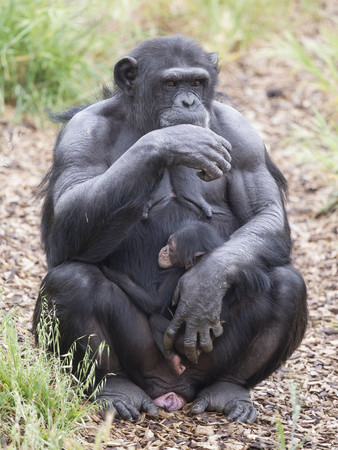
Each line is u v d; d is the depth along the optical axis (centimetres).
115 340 1198
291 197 2256
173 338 1185
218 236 1232
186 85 1258
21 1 2605
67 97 2614
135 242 1241
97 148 1252
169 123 1239
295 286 1227
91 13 2839
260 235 1223
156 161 1144
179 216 1258
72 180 1210
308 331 1620
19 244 1830
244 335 1233
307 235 2073
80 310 1161
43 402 1084
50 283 1172
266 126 2586
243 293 1223
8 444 1005
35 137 2398
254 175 1307
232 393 1246
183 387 1258
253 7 3188
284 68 2941
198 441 1110
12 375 1077
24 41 2566
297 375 1416
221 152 1154
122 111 1303
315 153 2388
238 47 3086
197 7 3183
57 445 943
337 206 2177
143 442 1094
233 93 2780
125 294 1206
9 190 2083
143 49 1291
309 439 1134
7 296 1562
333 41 2778
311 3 3256
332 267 1903
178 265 1209
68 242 1193
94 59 2767
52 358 1153
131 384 1227
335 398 1319
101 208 1148
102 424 1131
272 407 1275
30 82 2556
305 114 2650
